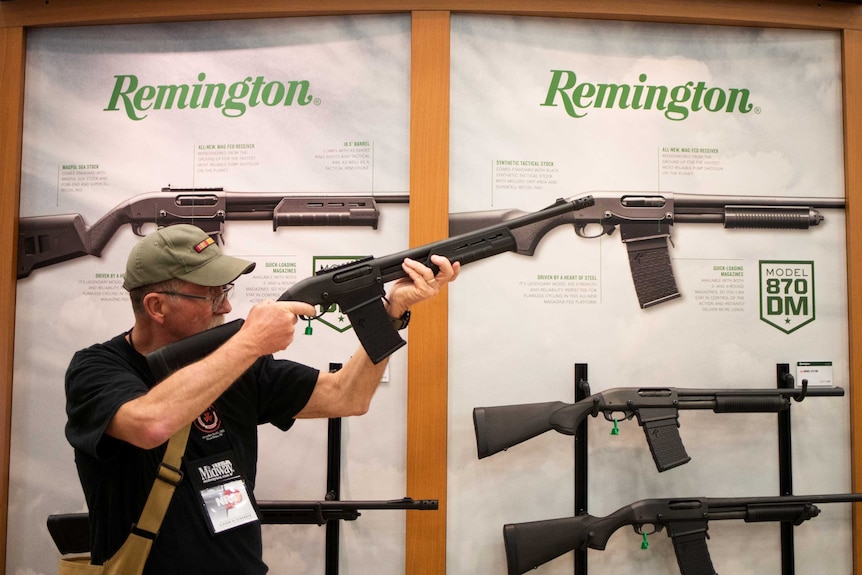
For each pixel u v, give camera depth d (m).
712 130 2.02
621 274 1.97
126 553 1.28
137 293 1.40
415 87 1.93
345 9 1.95
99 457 1.26
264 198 1.97
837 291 2.02
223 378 1.26
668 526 1.83
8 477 1.94
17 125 1.99
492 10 1.94
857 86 2.02
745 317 1.99
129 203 1.99
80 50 2.03
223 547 1.37
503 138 1.96
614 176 1.99
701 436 1.95
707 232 2.00
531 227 1.95
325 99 1.98
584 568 1.85
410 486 1.86
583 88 1.99
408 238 1.95
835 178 2.04
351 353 1.94
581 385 1.89
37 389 1.96
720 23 2.01
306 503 1.81
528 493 1.90
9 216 1.98
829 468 1.97
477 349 1.92
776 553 1.93
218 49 2.00
